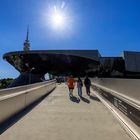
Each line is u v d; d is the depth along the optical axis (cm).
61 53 9688
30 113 1033
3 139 625
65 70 11500
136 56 9256
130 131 707
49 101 1505
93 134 677
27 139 625
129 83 930
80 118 919
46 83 2145
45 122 842
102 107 1220
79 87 1883
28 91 1250
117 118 914
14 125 792
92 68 10588
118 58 9381
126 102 920
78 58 9925
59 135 666
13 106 959
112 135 666
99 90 2095
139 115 729
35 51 9762
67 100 1564
